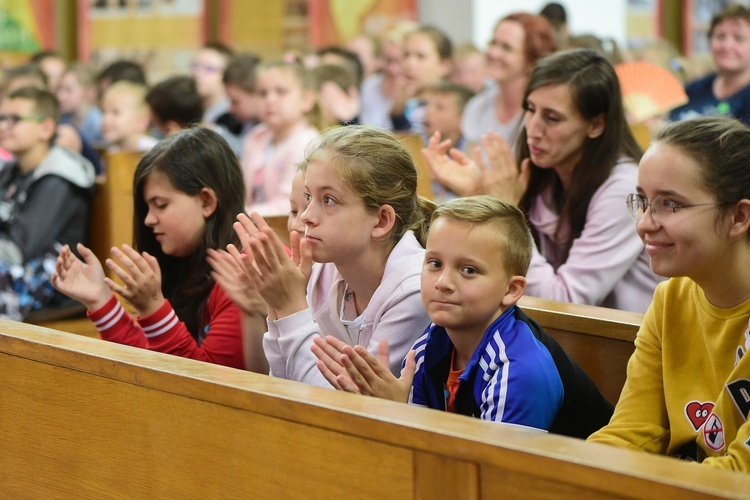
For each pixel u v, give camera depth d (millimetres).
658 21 9945
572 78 3168
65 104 8148
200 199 3014
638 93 5266
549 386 2066
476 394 2109
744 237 1911
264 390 1664
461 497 1417
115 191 4652
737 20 5562
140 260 2715
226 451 1726
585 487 1290
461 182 3465
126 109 6395
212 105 8000
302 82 5562
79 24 9836
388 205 2395
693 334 2049
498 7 9633
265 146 5781
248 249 2326
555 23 5832
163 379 1812
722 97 5699
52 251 4574
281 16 9859
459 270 2092
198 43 9859
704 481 1211
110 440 1934
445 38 7133
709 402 2002
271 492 1664
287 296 2324
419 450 1458
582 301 3170
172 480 1821
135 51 9883
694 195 1876
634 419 2092
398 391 1978
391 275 2410
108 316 2756
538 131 3217
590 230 3209
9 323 2277
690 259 1901
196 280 3008
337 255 2387
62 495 2053
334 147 2381
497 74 5035
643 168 1930
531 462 1334
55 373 2039
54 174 4645
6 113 4695
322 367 2020
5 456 2188
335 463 1568
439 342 2250
